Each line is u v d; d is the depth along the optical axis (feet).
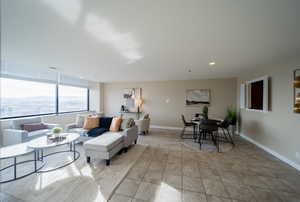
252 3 3.74
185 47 6.97
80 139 10.79
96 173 6.88
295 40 6.00
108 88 21.15
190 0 3.66
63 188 5.69
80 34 5.72
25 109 12.78
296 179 6.54
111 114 20.97
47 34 5.74
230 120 12.30
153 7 3.98
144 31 5.43
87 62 9.96
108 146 7.71
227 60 9.07
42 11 4.20
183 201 5.09
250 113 12.54
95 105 20.76
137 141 12.57
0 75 10.52
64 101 16.93
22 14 4.34
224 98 16.17
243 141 12.64
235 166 7.83
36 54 8.25
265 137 10.32
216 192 5.60
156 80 18.58
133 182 6.20
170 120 18.29
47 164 7.77
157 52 7.73
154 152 9.85
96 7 4.01
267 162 8.34
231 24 4.81
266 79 9.86
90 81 19.94
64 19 4.64
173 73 13.78
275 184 6.16
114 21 4.75
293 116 7.80
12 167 7.39
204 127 11.63
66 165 7.68
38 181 6.16
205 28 5.12
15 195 5.25
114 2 3.80
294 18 4.37
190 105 17.44
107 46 6.98
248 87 12.57
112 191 5.54
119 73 14.07
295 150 7.67
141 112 19.47
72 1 3.76
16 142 9.78
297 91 7.48
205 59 8.93
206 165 7.93
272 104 9.55
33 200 5.01
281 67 8.73
